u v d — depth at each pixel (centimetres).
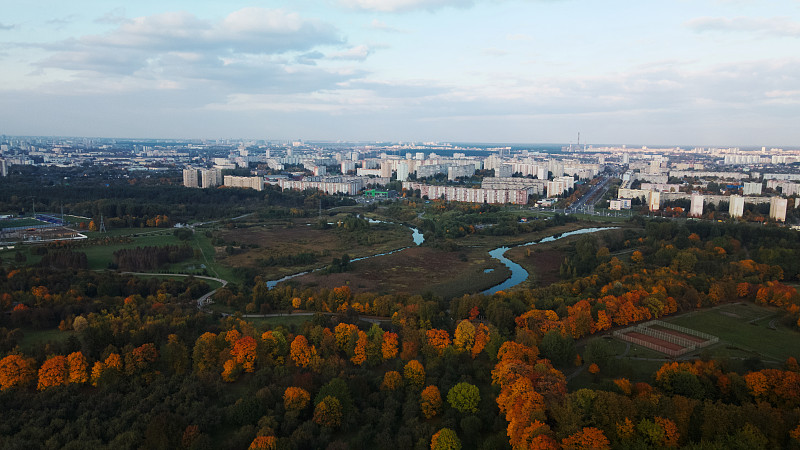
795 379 16050
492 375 18338
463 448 15550
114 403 17250
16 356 18288
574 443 13750
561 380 16738
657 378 17338
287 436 15950
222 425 16600
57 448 15200
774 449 13362
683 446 14112
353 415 16662
